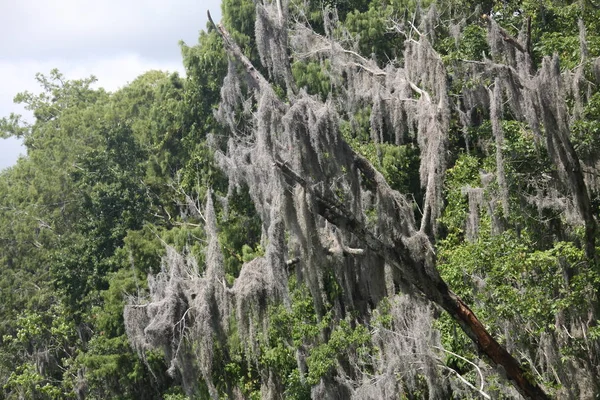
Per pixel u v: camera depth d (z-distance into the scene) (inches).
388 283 693.9
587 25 896.3
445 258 839.1
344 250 706.2
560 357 754.8
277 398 1003.9
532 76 741.3
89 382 1347.2
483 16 792.9
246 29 1293.1
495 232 771.4
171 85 1488.7
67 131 1706.4
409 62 975.6
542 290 716.7
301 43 1084.5
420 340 800.3
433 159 798.5
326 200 631.2
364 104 1075.3
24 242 1720.0
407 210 651.5
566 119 685.9
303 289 951.0
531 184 786.2
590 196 789.9
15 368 1579.7
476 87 944.3
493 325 748.6
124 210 1450.5
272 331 955.3
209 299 842.2
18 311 1665.8
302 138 626.8
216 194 1173.7
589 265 725.9
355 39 1224.8
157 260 1310.3
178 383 1269.7
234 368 1007.0
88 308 1451.8
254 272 824.3
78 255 1451.8
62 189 1660.9
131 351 1266.0
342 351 901.8
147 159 1553.9
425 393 894.4
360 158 644.1
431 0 1232.8
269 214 792.9
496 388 713.6
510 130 771.4
